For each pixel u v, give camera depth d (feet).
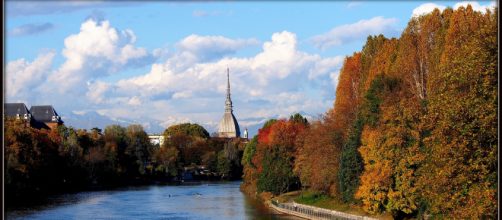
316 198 484.33
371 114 386.73
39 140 626.64
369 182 349.82
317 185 456.04
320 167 445.37
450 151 201.67
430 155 229.66
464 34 298.15
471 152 201.05
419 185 243.81
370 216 375.04
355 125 404.98
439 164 212.02
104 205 553.23
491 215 188.65
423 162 291.99
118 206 545.03
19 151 557.33
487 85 191.83
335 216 397.39
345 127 443.73
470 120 200.03
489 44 197.36
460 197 203.62
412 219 345.51
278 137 568.41
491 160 190.19
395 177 344.69
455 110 198.90
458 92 208.23
